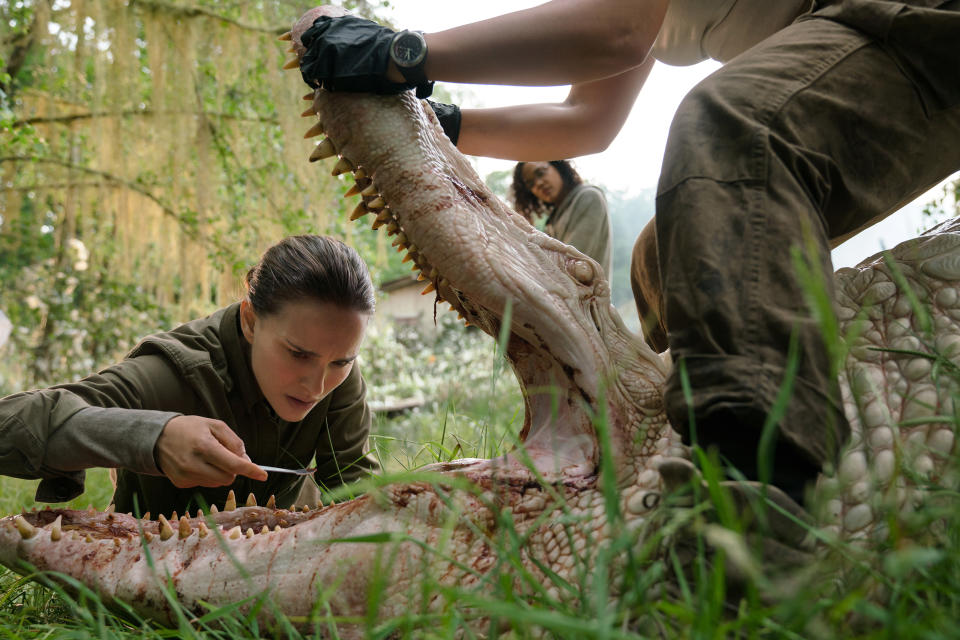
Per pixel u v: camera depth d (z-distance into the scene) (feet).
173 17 25.99
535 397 6.20
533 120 8.25
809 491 4.51
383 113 6.02
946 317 5.59
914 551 3.16
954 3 5.61
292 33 6.47
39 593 6.31
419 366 38.81
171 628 5.50
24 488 13.05
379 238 30.22
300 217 27.35
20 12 25.85
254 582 5.33
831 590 4.49
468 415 9.80
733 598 4.38
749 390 4.63
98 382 7.34
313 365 7.36
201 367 7.76
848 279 5.97
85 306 32.22
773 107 5.35
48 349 32.53
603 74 6.07
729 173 5.24
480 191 6.20
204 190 27.48
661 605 3.43
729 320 4.84
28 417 6.68
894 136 5.64
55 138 27.58
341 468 8.74
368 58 5.87
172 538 5.65
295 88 26.68
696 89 5.69
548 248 6.12
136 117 26.99
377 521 5.44
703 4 7.18
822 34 5.73
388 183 5.99
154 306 31.37
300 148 26.78
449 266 5.90
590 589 4.83
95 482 13.83
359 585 5.23
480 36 5.85
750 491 4.33
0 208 28.68
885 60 5.62
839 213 5.69
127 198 28.12
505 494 5.49
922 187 6.16
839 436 4.80
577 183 18.26
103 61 25.23
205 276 28.91
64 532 5.86
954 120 5.84
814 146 5.38
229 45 26.58
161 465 6.48
